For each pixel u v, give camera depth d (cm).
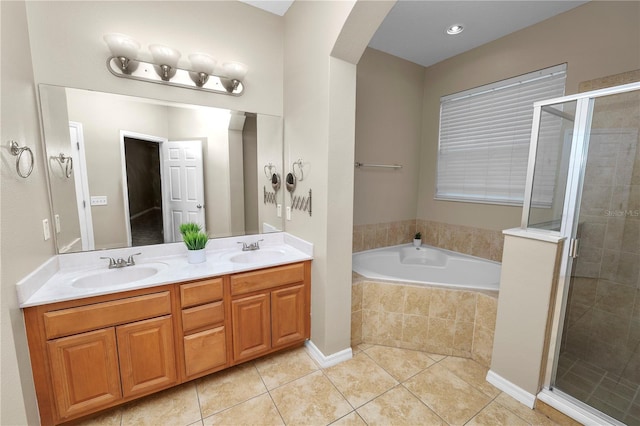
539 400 161
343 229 197
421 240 346
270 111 234
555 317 158
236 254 215
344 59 181
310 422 154
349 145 192
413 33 258
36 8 152
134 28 179
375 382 186
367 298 226
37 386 133
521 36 250
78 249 175
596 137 149
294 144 223
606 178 152
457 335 211
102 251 182
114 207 184
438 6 219
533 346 162
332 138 183
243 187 230
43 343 132
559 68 229
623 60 196
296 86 215
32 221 141
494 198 280
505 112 267
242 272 183
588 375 164
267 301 195
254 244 230
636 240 155
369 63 288
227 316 181
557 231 161
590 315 162
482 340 201
